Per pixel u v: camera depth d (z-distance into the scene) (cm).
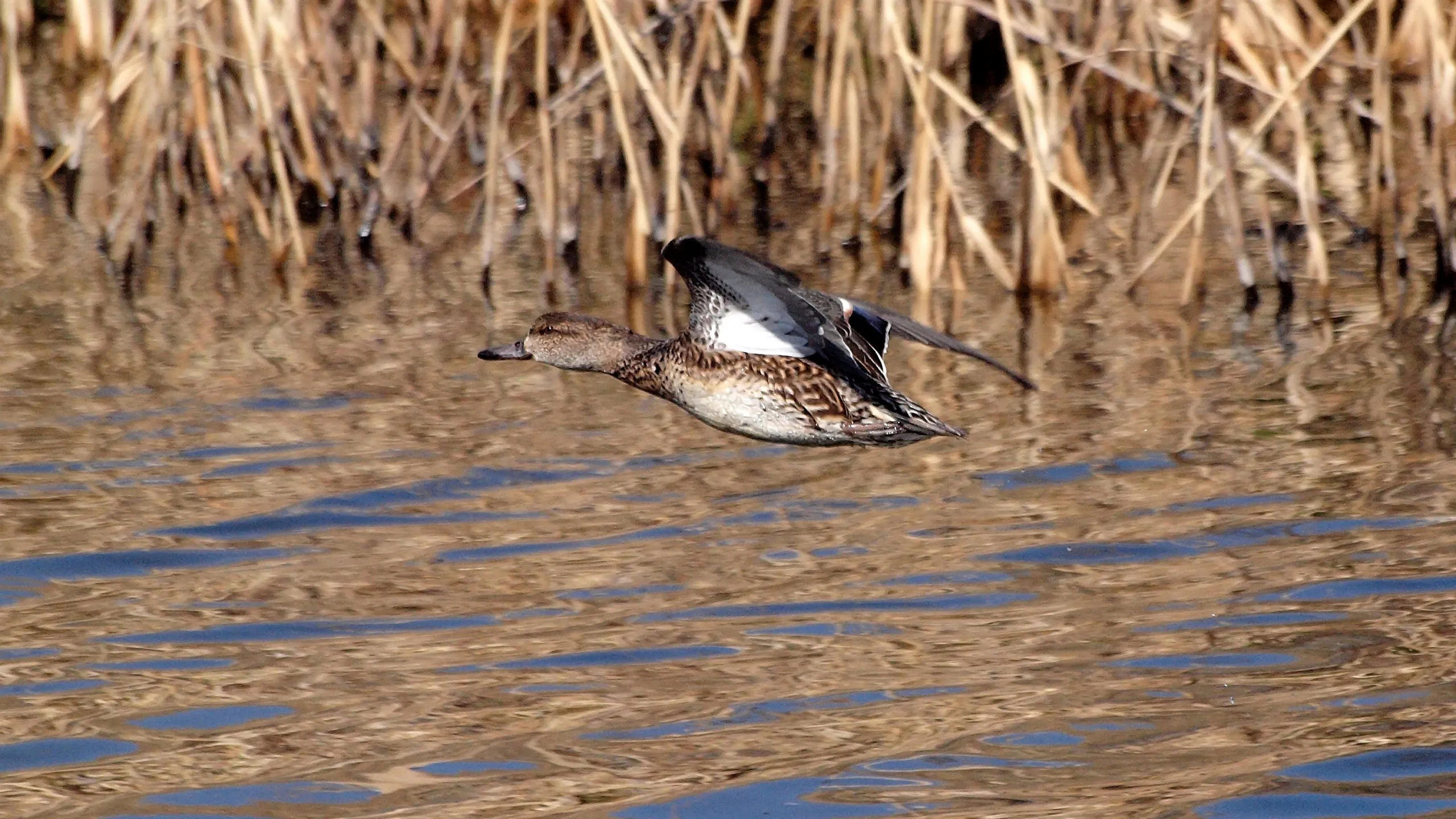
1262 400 1348
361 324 1617
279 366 1486
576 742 838
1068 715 859
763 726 854
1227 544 1076
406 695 893
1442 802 763
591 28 2053
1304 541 1075
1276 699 868
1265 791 773
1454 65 1659
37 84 2386
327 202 1977
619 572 1053
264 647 954
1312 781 783
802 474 1227
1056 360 1474
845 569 1052
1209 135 1625
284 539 1109
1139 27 1814
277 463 1245
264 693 898
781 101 2220
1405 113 2144
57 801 784
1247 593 1002
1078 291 1691
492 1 2061
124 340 1565
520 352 1067
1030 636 954
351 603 1014
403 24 2083
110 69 1958
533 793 787
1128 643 941
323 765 817
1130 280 1725
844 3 1766
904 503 1165
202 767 815
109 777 807
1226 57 2036
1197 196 1705
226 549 1092
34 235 1928
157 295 1719
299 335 1580
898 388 1418
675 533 1117
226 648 952
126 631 977
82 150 2038
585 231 1952
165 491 1190
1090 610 986
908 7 1967
